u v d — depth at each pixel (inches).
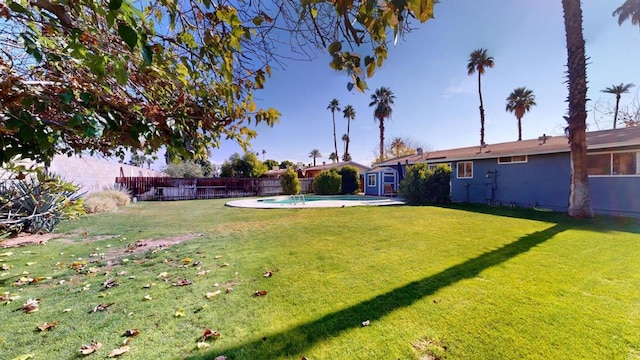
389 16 40.6
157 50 48.5
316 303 106.8
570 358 74.1
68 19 41.9
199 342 82.9
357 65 51.0
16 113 39.7
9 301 110.0
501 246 188.4
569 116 318.7
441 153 679.7
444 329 88.0
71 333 87.8
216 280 132.6
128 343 82.6
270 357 76.1
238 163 1140.5
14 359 74.7
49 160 55.7
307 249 187.0
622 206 332.8
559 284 121.9
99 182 506.3
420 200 510.6
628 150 327.3
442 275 134.3
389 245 194.9
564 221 291.6
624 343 80.0
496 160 479.5
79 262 159.0
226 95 68.3
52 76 47.0
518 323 91.0
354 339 83.6
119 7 33.9
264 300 110.0
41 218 229.3
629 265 146.6
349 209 421.4
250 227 275.0
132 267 153.3
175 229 265.9
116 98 54.0
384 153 1242.0
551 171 401.4
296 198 669.9
